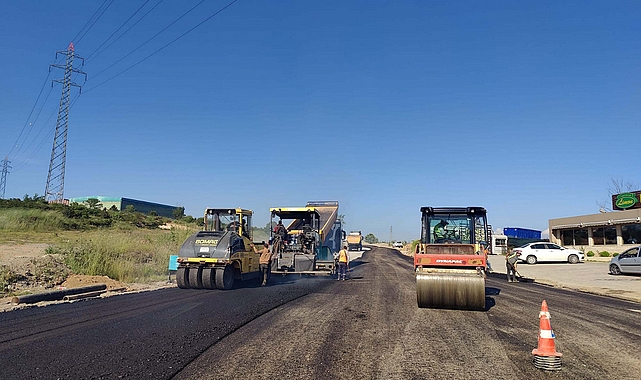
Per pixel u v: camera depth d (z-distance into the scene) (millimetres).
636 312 11469
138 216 40156
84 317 9195
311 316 9859
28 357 6316
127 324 8578
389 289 15539
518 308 11750
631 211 32188
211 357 6508
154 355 6523
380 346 7422
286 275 19031
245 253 15789
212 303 11422
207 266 14438
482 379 5859
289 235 19844
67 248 17078
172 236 26188
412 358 6754
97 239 20250
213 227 16422
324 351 6984
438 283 11109
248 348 7035
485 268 11375
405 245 87125
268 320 9289
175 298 12266
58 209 33875
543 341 6406
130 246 21016
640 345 7824
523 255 32344
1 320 8766
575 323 9773
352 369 6145
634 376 6082
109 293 12945
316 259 19141
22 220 27578
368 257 43531
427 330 8789
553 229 39812
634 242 32531
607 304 12852
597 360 6840
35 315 9328
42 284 13281
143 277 16906
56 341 7199
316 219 20203
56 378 5504
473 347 7500
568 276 22562
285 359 6496
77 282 13852
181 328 8297
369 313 10508
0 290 11969
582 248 36781
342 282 17875
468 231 13336
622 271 22578
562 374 6125
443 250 12703
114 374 5684
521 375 6059
